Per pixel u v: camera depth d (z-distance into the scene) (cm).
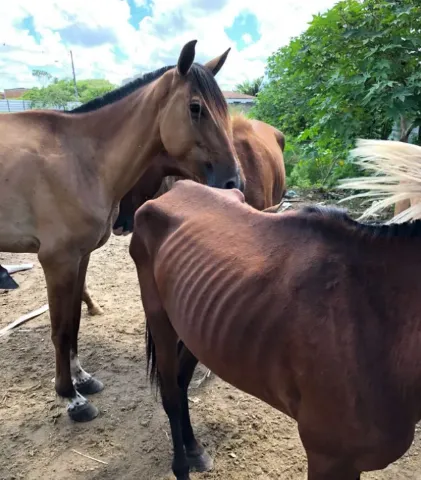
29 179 240
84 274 276
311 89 614
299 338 123
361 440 118
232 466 225
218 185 257
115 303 409
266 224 155
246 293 139
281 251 141
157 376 212
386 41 502
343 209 139
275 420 256
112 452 240
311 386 122
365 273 123
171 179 362
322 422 123
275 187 410
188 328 158
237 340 139
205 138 253
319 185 803
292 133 940
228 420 257
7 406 275
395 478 213
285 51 738
